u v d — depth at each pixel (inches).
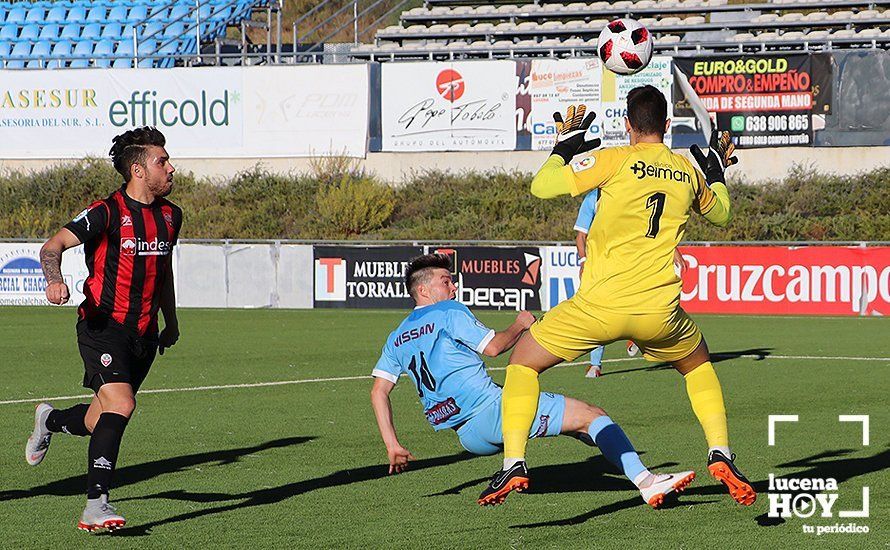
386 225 2500.0
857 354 1296.8
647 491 511.5
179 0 3051.2
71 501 592.1
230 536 509.4
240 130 2605.8
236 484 630.5
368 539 502.9
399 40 2901.1
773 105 2381.9
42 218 2551.7
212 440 776.9
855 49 2411.4
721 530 514.3
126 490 615.8
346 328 1656.0
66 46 2997.0
